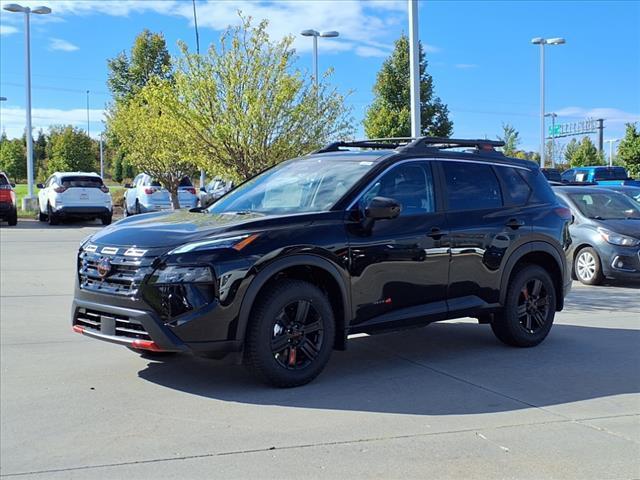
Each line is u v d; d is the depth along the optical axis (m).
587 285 11.38
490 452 4.18
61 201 22.05
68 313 8.37
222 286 4.94
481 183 6.71
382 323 5.78
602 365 6.27
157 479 3.78
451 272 6.22
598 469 3.95
